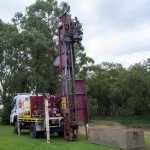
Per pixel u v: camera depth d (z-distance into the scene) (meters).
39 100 23.98
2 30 43.44
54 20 43.78
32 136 23.72
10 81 41.88
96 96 62.69
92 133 19.83
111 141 17.94
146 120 49.19
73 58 22.48
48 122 21.09
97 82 61.38
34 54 40.47
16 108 28.09
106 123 46.06
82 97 22.06
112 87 54.72
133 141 16.88
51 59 40.94
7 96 43.12
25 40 40.22
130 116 56.16
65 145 19.02
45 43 40.12
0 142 20.88
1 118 42.66
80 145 18.77
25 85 42.28
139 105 49.16
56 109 23.31
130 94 49.84
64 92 22.47
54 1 44.72
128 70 46.19
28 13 44.06
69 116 21.67
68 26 22.47
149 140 21.34
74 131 22.09
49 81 40.66
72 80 22.16
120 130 17.27
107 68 65.56
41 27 43.19
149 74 43.12
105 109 64.50
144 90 42.75
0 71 43.75
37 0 44.12
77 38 22.11
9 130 31.95
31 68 41.41
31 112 24.25
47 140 20.80
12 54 41.91
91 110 52.53
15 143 20.31
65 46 22.36
